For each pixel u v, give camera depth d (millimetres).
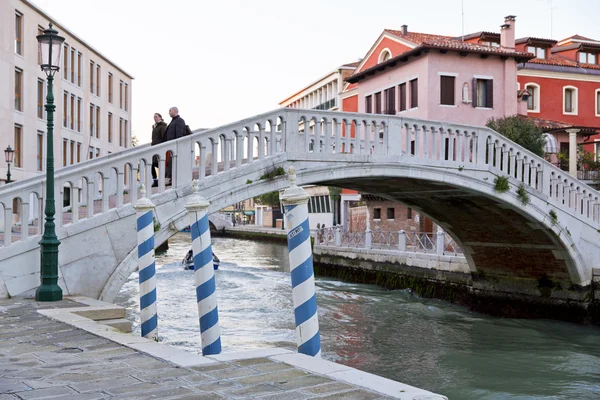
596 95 36469
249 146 12945
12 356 5691
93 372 5043
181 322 17281
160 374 4906
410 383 12102
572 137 29062
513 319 19734
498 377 12625
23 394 4438
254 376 4734
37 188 10359
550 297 19719
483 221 19594
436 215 20969
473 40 35469
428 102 29156
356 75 34781
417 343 15828
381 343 15766
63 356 5672
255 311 20141
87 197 11023
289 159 13477
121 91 47375
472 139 16750
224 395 4277
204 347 7059
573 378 12625
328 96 58750
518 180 17359
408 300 23719
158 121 14242
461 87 29797
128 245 11266
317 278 32719
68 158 37188
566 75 35750
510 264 20719
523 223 18359
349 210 42375
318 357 5648
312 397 4160
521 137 26984
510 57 30500
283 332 16203
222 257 46188
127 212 11289
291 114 13562
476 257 21891
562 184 18344
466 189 16656
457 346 15539
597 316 18422
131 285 26984
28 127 32344
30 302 9336
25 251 10148
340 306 21891
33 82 32812
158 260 41438
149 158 11641
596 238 18891
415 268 25812
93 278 10914
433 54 29328
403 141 30859
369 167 14672
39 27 33562
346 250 31562
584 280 18703
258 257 46375
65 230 10664
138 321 16750
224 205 12445
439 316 20141
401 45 33000
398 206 32594
